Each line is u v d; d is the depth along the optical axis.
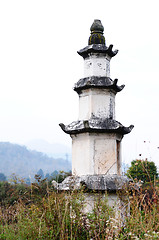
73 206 7.29
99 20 10.49
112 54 10.22
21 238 7.11
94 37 10.23
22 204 9.27
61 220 6.99
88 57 10.12
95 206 7.79
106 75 9.98
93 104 9.70
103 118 9.60
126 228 7.24
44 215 7.08
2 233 7.71
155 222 7.19
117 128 9.22
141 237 6.81
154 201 7.35
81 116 9.88
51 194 7.89
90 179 8.91
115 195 8.72
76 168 9.49
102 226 7.05
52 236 6.85
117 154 9.67
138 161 8.74
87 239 6.89
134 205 7.56
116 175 9.10
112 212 7.55
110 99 9.80
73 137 9.71
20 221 7.65
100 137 9.38
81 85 9.83
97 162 9.27
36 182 7.91
